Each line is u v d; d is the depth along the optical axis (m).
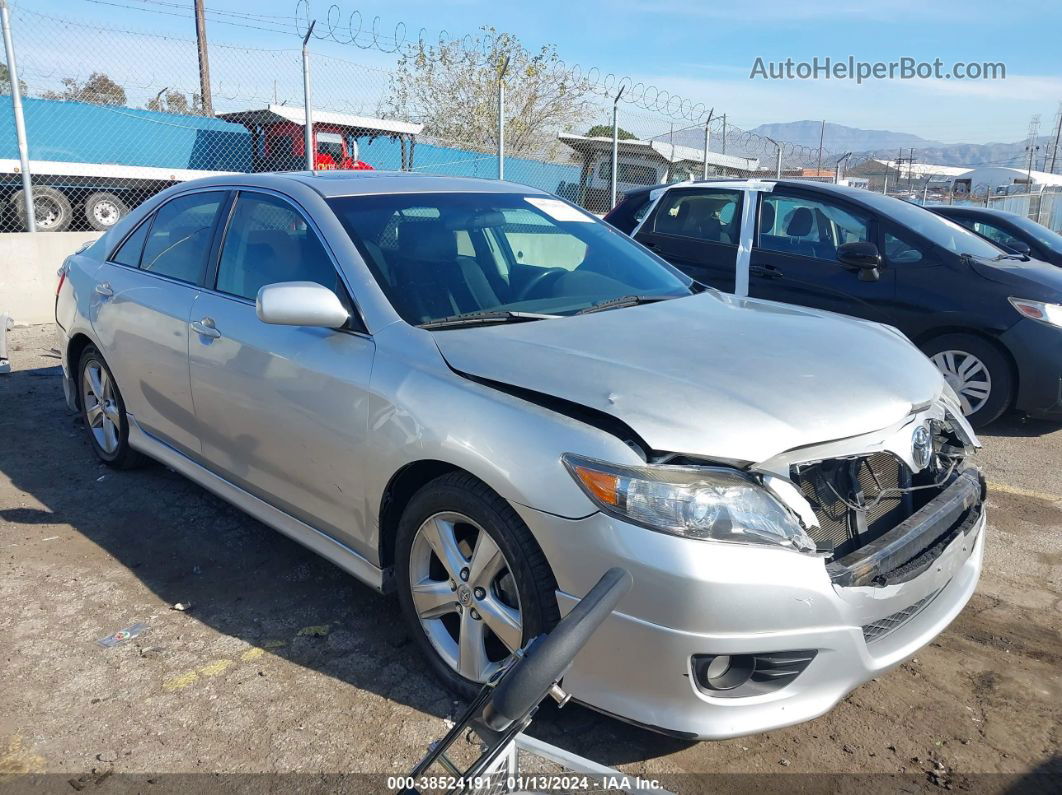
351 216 3.31
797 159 15.09
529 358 2.62
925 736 2.62
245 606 3.33
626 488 2.20
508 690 1.16
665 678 2.21
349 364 2.90
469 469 2.47
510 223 3.67
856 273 6.07
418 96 21.64
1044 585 3.62
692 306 3.37
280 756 2.48
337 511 3.02
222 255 3.70
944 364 5.95
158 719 2.65
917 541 2.48
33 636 3.10
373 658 2.98
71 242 9.04
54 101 12.27
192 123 13.09
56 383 6.54
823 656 2.28
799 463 2.34
